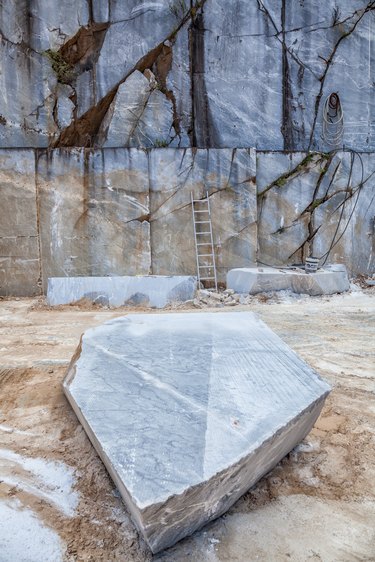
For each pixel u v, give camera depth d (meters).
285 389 2.13
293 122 9.35
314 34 9.20
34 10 8.30
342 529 1.71
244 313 3.42
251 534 1.67
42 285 8.23
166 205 8.41
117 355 2.46
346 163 8.98
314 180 8.91
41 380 3.18
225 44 9.03
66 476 2.02
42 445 2.29
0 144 8.45
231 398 2.00
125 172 8.23
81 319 5.70
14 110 8.44
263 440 1.68
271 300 7.13
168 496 1.37
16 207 8.02
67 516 1.75
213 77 9.09
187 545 1.60
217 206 8.54
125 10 8.61
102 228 8.26
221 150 8.45
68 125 8.65
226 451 1.60
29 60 8.39
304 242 9.03
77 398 1.99
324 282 7.52
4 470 2.06
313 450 2.32
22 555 1.53
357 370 3.60
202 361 2.39
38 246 8.16
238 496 1.83
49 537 1.62
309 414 2.10
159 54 8.88
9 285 8.15
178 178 8.39
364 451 2.31
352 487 2.00
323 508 1.84
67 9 8.41
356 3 9.17
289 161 8.80
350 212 9.13
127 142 8.83
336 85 9.38
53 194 8.09
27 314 6.10
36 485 1.95
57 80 8.54
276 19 9.07
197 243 8.52
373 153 9.12
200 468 1.50
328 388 2.20
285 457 2.25
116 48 8.67
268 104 9.24
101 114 8.88
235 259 8.67
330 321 5.54
